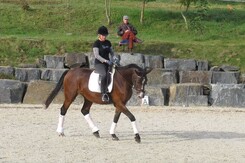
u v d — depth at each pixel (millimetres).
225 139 16312
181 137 16500
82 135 16594
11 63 27562
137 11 34750
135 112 21844
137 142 15477
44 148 14562
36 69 26016
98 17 33656
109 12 33438
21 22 32656
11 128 17641
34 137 16125
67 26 32625
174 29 32656
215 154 14094
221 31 32781
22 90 24562
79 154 13836
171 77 26078
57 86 16656
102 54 16156
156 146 15070
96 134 16219
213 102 24781
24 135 16422
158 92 24516
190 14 34344
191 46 29188
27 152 14023
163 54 28547
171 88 24875
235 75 26516
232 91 24688
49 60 27000
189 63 27156
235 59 28359
